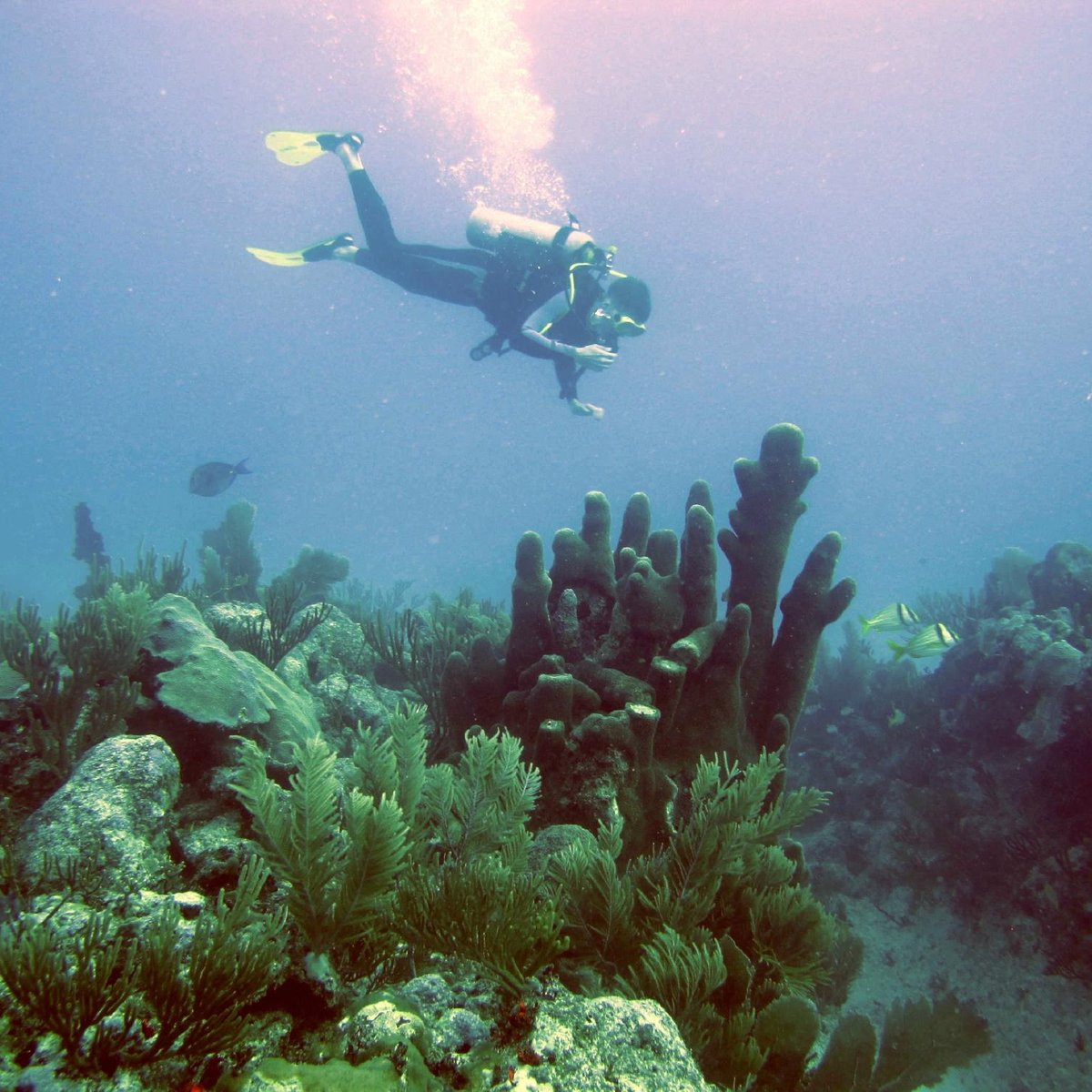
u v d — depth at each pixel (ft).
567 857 8.58
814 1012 7.80
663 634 13.09
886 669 29.27
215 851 8.70
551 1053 5.48
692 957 7.48
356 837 6.55
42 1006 4.99
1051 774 21.13
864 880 22.77
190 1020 5.26
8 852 7.71
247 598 30.35
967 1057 10.32
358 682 18.67
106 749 8.83
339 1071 5.19
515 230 28.86
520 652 13.83
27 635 13.05
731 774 10.00
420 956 7.23
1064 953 18.42
